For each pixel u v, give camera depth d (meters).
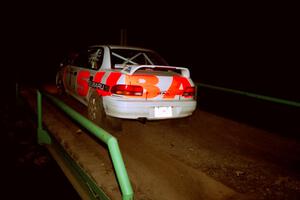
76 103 6.77
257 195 2.89
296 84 11.58
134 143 4.30
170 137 4.64
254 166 3.60
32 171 3.96
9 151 4.68
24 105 7.16
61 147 3.80
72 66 6.16
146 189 2.93
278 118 6.59
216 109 7.50
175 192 2.89
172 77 4.31
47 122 5.26
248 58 15.43
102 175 3.16
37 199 3.28
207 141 4.50
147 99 4.08
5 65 15.75
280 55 14.62
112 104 4.06
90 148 4.01
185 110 4.41
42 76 12.23
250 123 6.09
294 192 2.97
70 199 3.25
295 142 4.62
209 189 2.96
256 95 5.02
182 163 3.61
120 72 4.13
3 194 3.40
